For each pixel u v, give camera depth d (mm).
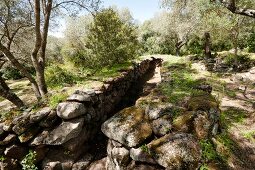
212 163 4105
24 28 12180
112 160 4934
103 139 7980
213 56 19938
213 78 14047
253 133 6668
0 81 9109
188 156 3996
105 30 13695
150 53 35562
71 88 8695
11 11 10469
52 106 6688
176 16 15633
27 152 6188
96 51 13578
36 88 9312
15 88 16375
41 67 9086
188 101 5875
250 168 4852
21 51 13594
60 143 6188
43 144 6199
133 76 15117
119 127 4840
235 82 13734
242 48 22312
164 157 4027
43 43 9117
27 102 12094
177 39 30797
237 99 10477
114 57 14195
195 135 4516
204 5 11734
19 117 6363
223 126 6500
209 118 5125
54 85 10891
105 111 9312
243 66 16578
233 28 14594
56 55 21672
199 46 29469
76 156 6633
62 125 6395
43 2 8961
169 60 20656
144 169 4219
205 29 17219
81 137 6801
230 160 4590
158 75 18203
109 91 9992
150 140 4602
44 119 6348
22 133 6129
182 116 4887
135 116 5148
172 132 4520
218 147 4711
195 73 14562
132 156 4398
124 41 14586
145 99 6156
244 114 8422
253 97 10766
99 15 13445
